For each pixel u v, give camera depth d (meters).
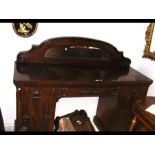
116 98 2.02
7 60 2.12
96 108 2.63
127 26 2.27
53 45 2.01
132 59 2.45
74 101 2.51
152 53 2.30
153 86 2.37
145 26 2.31
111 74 2.06
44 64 2.07
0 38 2.02
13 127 2.39
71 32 2.17
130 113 2.12
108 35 2.28
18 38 2.06
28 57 2.00
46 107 1.83
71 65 2.15
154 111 1.83
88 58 2.17
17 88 1.68
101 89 1.91
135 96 2.06
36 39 2.12
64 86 1.78
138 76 2.10
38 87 1.72
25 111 1.79
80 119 2.31
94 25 2.19
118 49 2.38
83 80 1.80
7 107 2.31
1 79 2.18
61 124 2.21
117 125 2.17
